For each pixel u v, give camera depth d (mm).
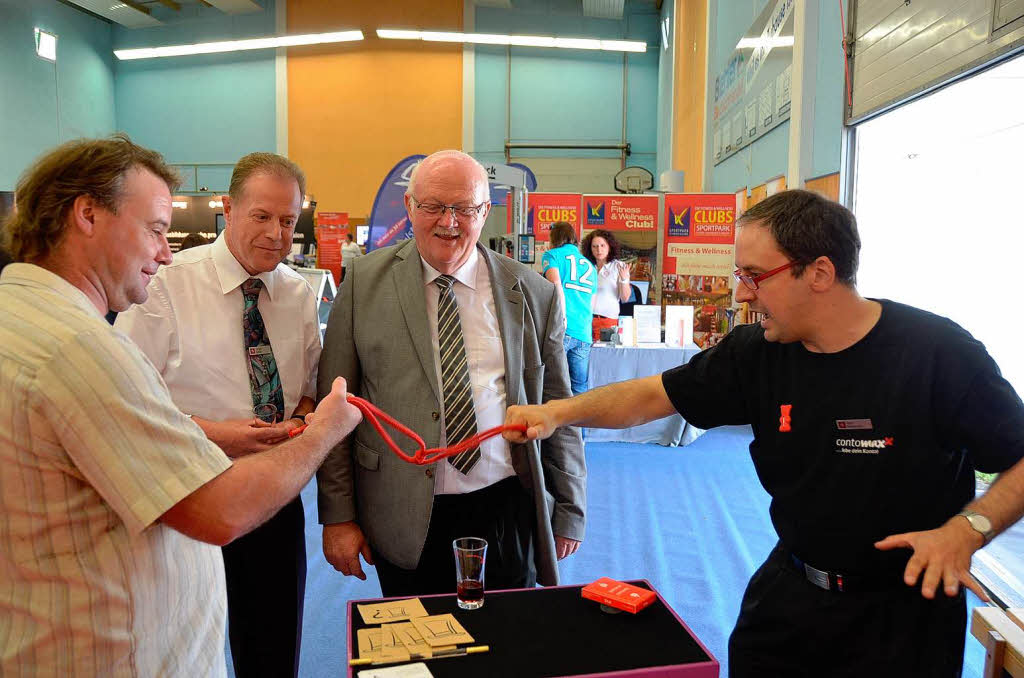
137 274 1085
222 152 15297
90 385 925
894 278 4371
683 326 5426
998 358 3854
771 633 1390
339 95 14797
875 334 1275
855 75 4215
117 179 1021
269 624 1800
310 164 14977
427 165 1631
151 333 1694
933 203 4215
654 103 14516
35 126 13430
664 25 13281
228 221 1771
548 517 1778
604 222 7328
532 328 1826
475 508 1724
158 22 15008
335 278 9391
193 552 1146
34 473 933
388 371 1700
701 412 1513
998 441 1164
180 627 1096
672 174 9156
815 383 1322
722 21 8453
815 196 1268
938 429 1237
